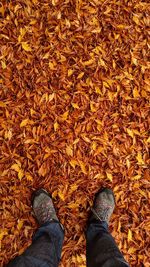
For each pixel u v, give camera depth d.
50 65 1.26
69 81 1.26
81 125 1.25
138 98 1.27
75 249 1.23
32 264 0.97
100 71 1.27
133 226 1.25
